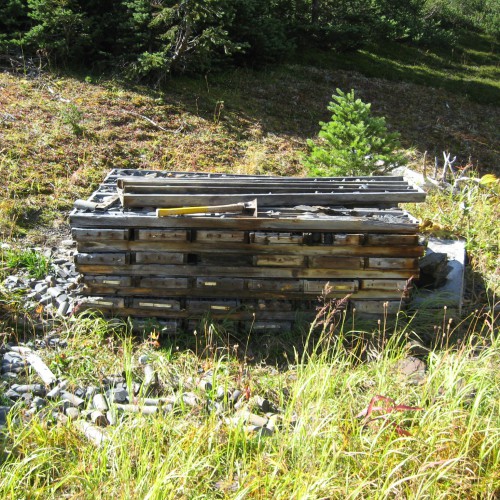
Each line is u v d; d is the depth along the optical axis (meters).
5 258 5.85
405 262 4.88
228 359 4.54
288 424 3.63
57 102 9.18
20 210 6.76
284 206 5.15
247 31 11.95
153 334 4.72
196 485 3.29
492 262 6.49
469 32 20.69
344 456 3.46
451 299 5.44
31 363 4.37
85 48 10.50
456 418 3.64
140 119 9.30
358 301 4.96
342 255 4.86
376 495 3.13
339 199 5.19
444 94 14.09
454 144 11.46
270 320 4.98
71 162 7.88
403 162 7.39
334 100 12.02
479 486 3.34
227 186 5.34
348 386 3.94
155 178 5.47
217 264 4.84
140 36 10.48
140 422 3.52
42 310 4.89
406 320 5.20
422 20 18.59
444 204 7.70
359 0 15.59
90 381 4.27
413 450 3.50
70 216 4.73
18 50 10.19
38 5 9.81
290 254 4.83
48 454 3.43
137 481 3.20
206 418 3.79
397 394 4.02
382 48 16.38
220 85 11.32
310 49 14.65
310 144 7.68
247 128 9.95
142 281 4.84
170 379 4.33
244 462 3.39
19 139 8.02
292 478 3.30
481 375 3.92
